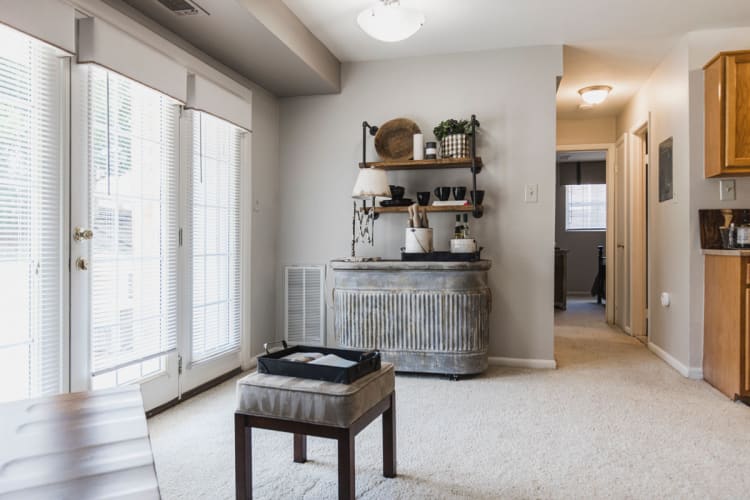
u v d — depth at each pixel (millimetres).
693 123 3328
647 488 1824
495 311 3711
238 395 1684
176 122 2811
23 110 1912
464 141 3592
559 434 2342
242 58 3250
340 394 1562
